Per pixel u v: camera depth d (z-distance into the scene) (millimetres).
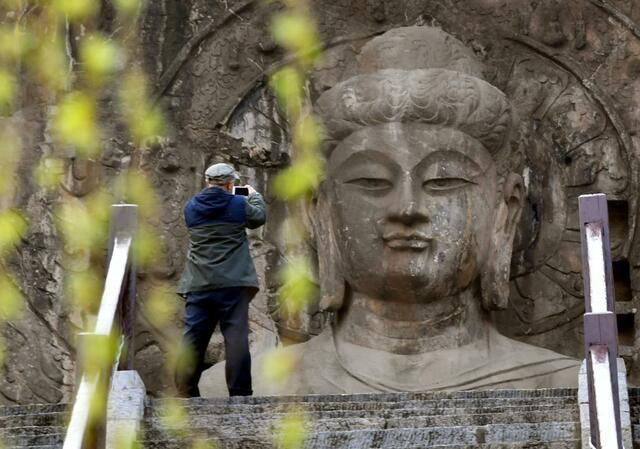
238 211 27438
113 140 33281
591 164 33469
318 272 32812
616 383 22234
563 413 24297
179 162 33344
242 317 27344
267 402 25156
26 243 32625
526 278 33156
